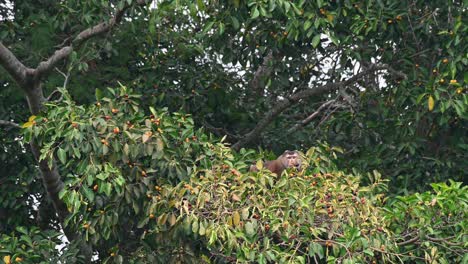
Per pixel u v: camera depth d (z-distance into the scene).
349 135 13.90
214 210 10.53
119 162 11.04
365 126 13.79
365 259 10.71
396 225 11.05
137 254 11.41
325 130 14.30
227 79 14.62
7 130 13.69
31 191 13.97
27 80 11.79
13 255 11.66
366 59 13.48
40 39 13.69
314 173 10.99
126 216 11.55
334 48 13.99
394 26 12.84
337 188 10.74
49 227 14.97
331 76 14.72
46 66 11.82
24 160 13.81
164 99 13.85
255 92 15.12
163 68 14.00
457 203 10.78
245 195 10.55
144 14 12.60
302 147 14.73
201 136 11.31
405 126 13.23
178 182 11.21
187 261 11.27
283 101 14.18
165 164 11.00
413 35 13.18
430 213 10.79
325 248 11.01
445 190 10.84
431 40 13.28
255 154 12.37
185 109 13.93
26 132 10.77
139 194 10.97
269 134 14.76
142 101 13.70
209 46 14.11
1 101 13.71
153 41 14.01
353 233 10.44
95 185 10.94
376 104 13.77
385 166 13.35
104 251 12.68
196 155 11.26
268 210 10.41
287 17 12.21
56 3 14.27
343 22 12.98
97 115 10.87
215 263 11.57
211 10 12.40
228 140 14.81
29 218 14.55
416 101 12.59
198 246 11.46
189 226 10.72
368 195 11.46
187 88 14.02
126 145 10.78
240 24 12.38
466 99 12.18
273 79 14.02
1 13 14.58
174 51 14.07
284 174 10.74
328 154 11.94
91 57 13.03
